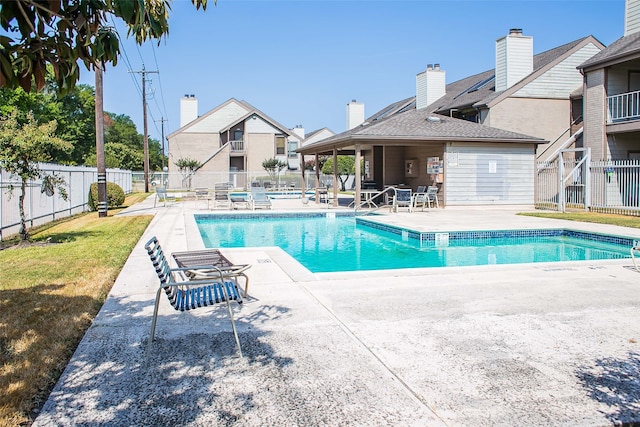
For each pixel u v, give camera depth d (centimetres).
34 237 1053
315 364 343
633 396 294
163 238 1027
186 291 415
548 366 339
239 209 1898
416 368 336
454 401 288
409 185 2134
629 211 1558
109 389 305
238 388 306
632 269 689
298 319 447
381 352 366
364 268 859
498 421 265
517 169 1842
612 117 1822
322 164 4181
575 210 1722
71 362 347
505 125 2183
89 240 992
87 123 4766
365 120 3766
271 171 4119
